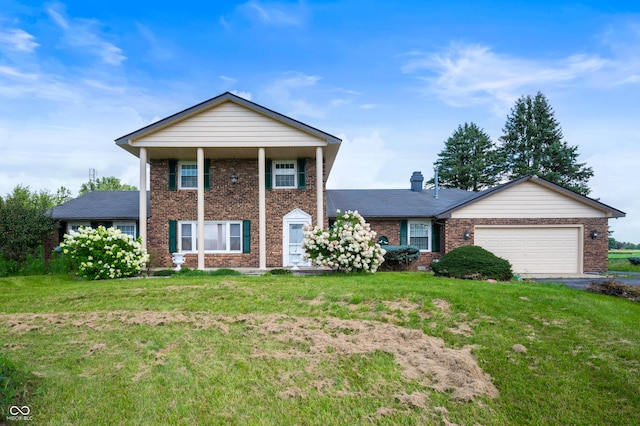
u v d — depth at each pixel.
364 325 6.80
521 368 5.28
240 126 15.34
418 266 18.16
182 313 7.65
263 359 5.41
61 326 6.84
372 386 4.74
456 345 6.04
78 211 18.62
